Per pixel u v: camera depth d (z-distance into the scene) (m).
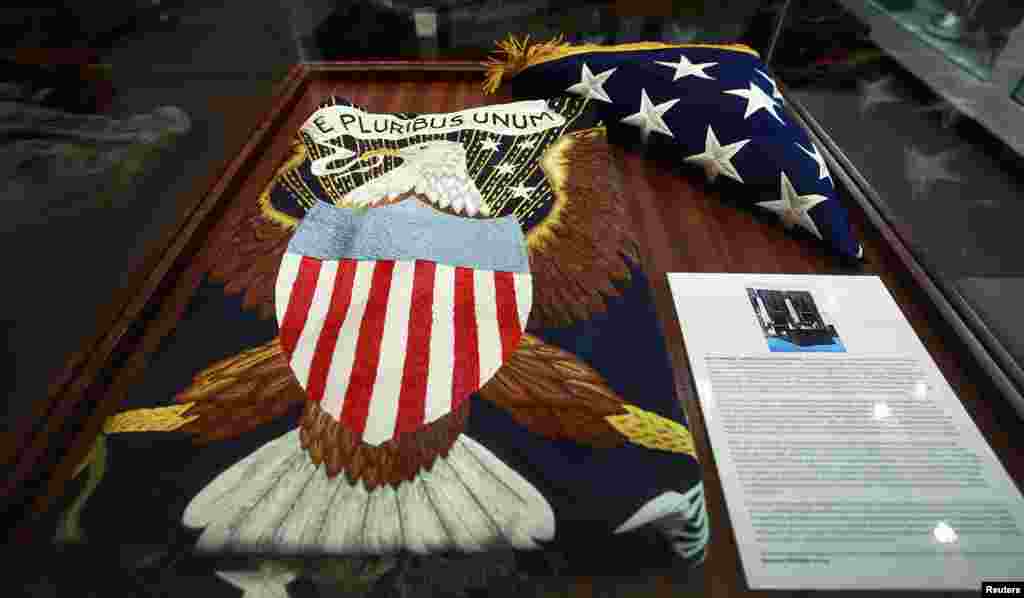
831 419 0.65
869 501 0.58
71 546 0.52
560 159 1.00
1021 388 0.66
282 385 0.64
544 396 0.64
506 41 1.38
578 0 1.59
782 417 0.65
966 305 0.76
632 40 1.43
